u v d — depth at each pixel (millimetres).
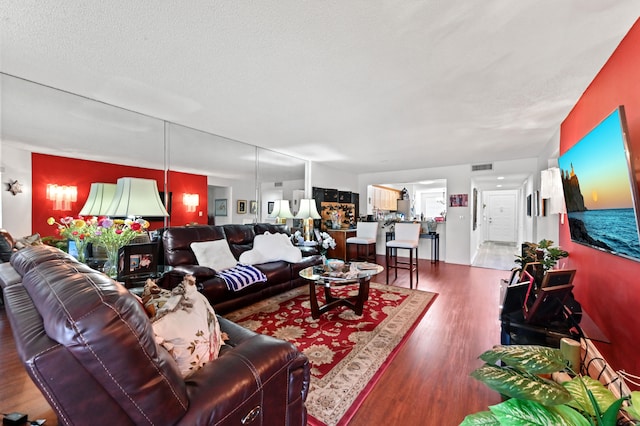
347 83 2193
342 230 6191
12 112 2330
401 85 2215
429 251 6617
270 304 3316
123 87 2301
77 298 707
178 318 1096
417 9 1381
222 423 875
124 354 694
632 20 1454
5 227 2355
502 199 10141
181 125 3359
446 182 6238
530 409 703
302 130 3494
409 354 2168
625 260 1613
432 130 3424
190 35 1606
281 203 5059
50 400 667
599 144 1639
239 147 4230
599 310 2035
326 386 1768
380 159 5430
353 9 1386
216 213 3990
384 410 1562
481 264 5957
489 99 2471
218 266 3164
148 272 2289
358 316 2949
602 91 1942
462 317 2936
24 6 1358
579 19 1448
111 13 1419
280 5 1362
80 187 2725
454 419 1491
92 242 2242
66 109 2600
